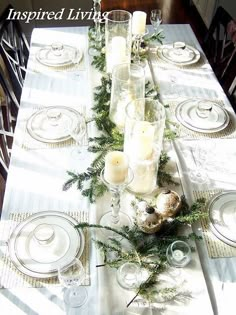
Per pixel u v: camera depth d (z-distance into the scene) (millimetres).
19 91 2098
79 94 1786
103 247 1102
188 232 1168
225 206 1268
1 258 1108
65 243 1138
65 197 1294
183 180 1349
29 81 1861
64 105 1712
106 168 1058
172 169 1392
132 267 1066
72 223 1192
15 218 1221
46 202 1276
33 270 1065
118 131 1448
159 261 1074
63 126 1569
